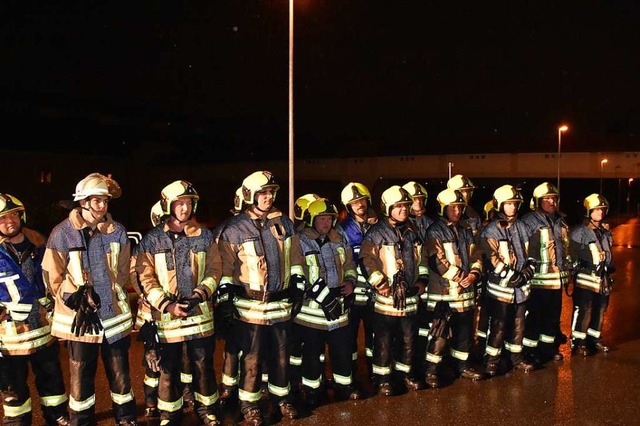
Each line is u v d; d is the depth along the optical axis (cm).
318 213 553
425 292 635
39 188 4688
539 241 711
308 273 555
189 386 564
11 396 487
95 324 466
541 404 567
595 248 730
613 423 523
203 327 504
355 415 541
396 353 620
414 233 609
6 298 480
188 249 501
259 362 520
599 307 745
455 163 4972
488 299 669
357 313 628
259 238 518
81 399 475
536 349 723
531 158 4744
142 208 5628
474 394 595
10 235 484
